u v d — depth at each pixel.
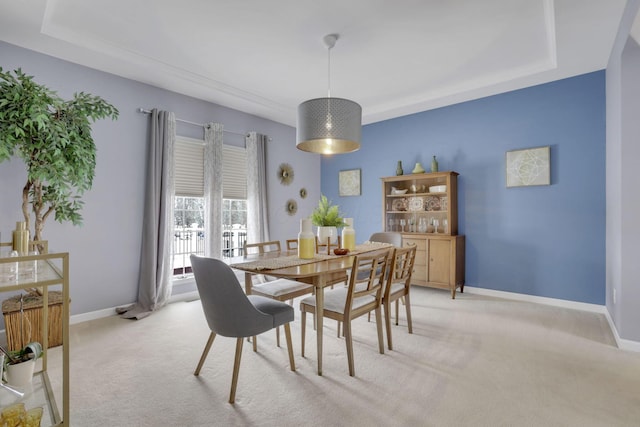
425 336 2.74
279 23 2.63
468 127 4.27
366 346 2.54
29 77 2.29
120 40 2.89
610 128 3.04
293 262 2.29
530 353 2.40
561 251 3.60
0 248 2.67
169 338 2.72
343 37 2.85
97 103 2.71
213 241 4.13
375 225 5.25
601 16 2.43
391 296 2.59
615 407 1.74
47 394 1.47
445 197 4.33
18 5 2.28
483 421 1.63
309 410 1.73
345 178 5.60
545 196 3.69
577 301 3.50
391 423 1.62
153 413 1.70
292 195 5.40
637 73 2.44
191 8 2.44
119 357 2.35
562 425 1.60
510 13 2.49
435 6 2.41
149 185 3.54
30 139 2.30
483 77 3.70
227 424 1.62
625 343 2.47
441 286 4.04
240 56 3.19
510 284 3.95
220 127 4.26
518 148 3.87
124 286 3.45
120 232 3.41
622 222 2.50
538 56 3.20
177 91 3.87
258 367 2.21
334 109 2.42
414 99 4.36
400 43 2.95
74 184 2.57
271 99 4.42
